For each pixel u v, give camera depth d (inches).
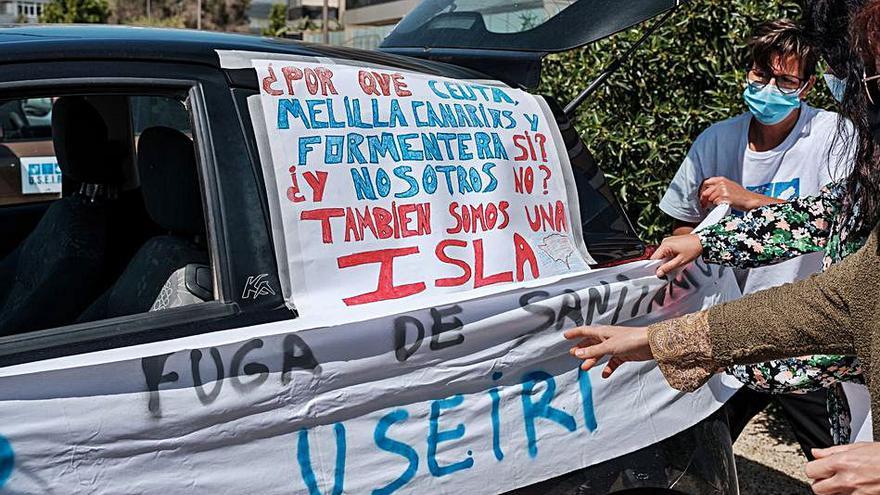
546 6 108.7
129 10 1817.2
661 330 77.9
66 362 65.7
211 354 70.3
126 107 107.5
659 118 177.8
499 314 83.9
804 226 96.0
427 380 80.4
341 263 80.4
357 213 81.9
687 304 101.3
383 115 86.3
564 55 196.2
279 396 72.9
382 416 78.3
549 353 87.7
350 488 76.5
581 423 90.0
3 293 111.5
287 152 79.7
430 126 88.9
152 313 73.9
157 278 86.9
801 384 89.5
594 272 92.2
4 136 217.3
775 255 96.3
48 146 221.9
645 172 177.3
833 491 62.6
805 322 69.2
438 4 119.3
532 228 93.1
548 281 88.3
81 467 65.9
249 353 71.7
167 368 68.6
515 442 85.7
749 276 122.0
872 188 70.8
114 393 66.8
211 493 70.5
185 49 79.7
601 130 179.6
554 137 98.8
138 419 67.6
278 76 81.6
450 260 86.2
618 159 179.3
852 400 89.6
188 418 69.3
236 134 78.7
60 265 101.5
